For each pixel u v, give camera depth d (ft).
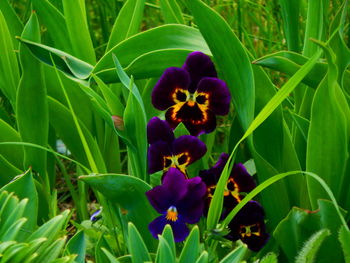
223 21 1.60
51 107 1.98
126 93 1.86
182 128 1.68
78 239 1.44
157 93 1.66
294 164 1.77
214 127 1.67
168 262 1.22
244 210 1.62
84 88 1.68
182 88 1.66
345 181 1.66
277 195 1.72
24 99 1.82
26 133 1.86
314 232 1.58
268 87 1.72
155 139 1.57
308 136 1.62
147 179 1.65
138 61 1.76
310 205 1.77
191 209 1.50
